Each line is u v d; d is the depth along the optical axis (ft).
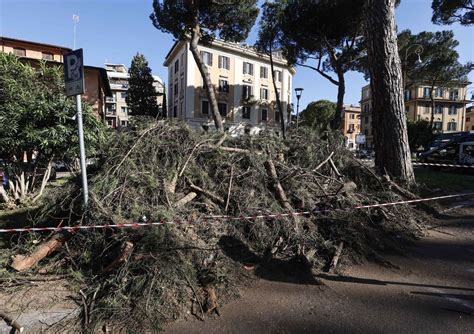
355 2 57.21
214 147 17.16
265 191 16.08
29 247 12.00
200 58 55.77
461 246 15.37
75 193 13.71
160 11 58.08
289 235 13.58
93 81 83.56
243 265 12.09
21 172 23.04
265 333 8.68
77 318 8.96
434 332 8.66
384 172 24.57
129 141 15.70
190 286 10.08
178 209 13.26
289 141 22.33
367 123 234.17
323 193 17.58
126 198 12.81
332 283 11.53
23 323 8.56
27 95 21.27
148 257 10.18
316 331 8.75
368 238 15.20
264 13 77.66
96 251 11.44
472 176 44.80
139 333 8.52
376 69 24.97
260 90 132.26
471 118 240.53
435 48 93.09
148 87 139.03
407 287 11.27
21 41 100.32
